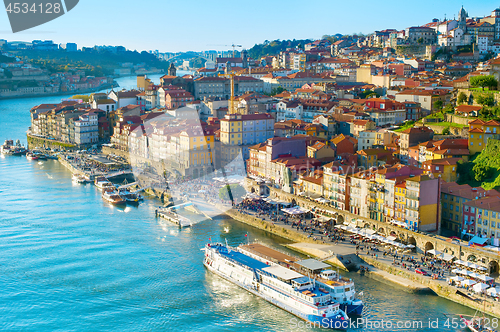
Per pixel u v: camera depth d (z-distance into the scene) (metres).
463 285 159.50
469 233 190.88
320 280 159.62
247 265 172.00
